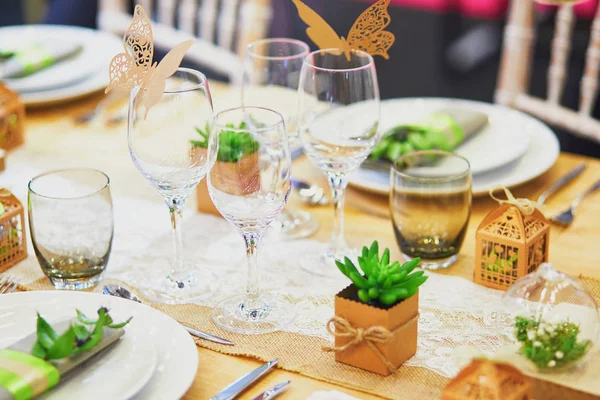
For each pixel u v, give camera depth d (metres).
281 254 1.40
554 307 1.14
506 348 1.15
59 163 1.61
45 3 3.40
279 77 1.47
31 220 1.30
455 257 1.37
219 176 1.21
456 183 1.32
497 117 1.65
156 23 2.44
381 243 1.42
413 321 1.19
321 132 1.35
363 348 1.18
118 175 1.58
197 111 1.28
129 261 1.39
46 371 1.11
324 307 1.29
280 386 1.16
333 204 1.42
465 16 2.93
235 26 2.22
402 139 1.54
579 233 1.41
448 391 1.12
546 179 1.53
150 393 1.13
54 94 1.76
